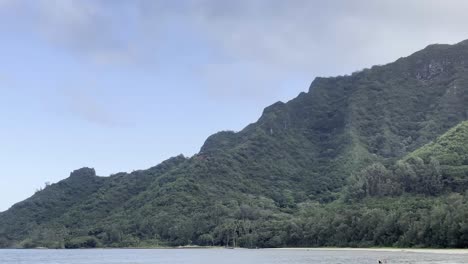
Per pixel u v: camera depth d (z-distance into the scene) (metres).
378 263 107.94
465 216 148.62
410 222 169.62
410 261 109.12
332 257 139.50
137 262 151.50
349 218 199.00
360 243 187.00
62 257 197.50
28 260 177.62
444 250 146.88
